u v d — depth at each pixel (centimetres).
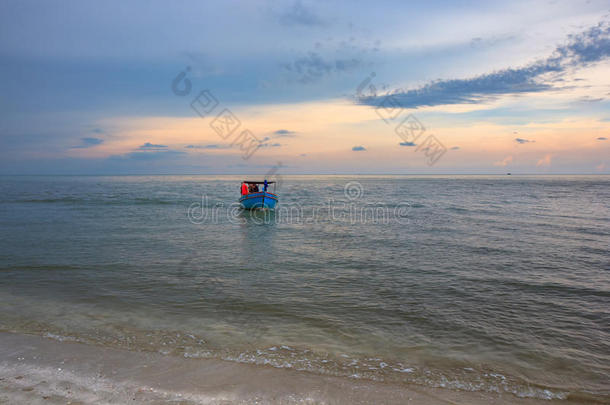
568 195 4466
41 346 557
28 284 902
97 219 2184
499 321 697
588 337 634
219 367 503
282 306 766
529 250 1330
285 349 569
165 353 543
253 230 1822
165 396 423
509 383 485
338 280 964
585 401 448
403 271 1054
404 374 502
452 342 607
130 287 888
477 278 981
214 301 794
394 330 652
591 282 946
